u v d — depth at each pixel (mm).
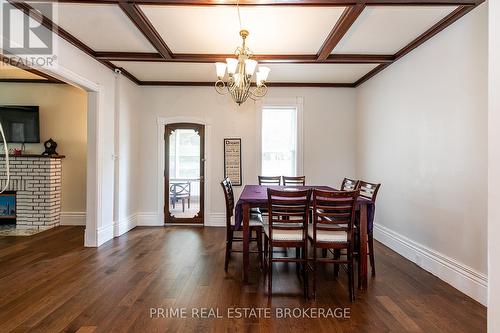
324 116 5375
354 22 2961
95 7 2691
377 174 4512
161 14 2822
